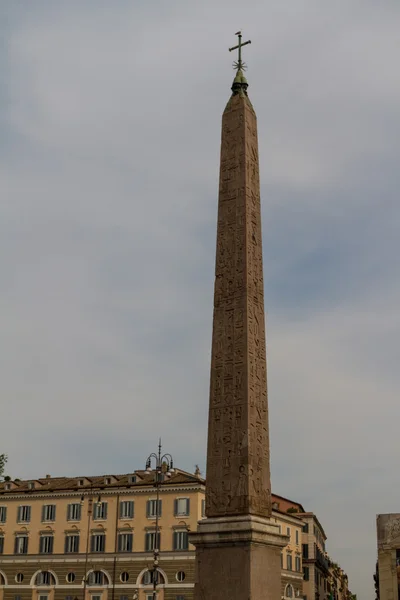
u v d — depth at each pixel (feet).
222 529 81.51
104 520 230.68
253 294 90.27
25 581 235.81
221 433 85.71
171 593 214.28
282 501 338.13
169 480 225.76
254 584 79.00
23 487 253.03
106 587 224.33
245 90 101.71
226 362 87.97
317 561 325.42
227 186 95.30
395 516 266.98
